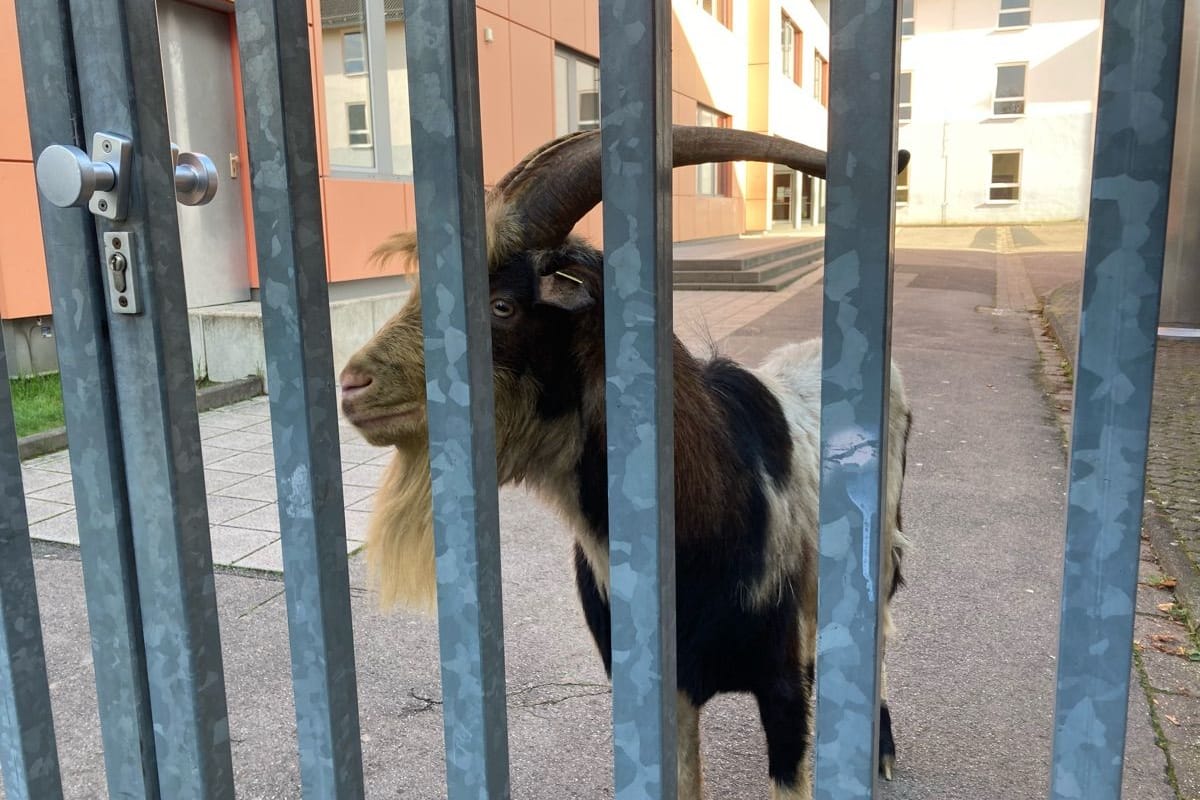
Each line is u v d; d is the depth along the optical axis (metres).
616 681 1.05
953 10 39.97
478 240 1.02
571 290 1.95
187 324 1.17
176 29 8.51
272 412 1.11
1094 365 0.85
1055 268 21.05
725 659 2.17
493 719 1.11
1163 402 7.86
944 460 6.35
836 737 0.98
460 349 1.02
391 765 2.94
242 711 3.23
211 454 6.50
